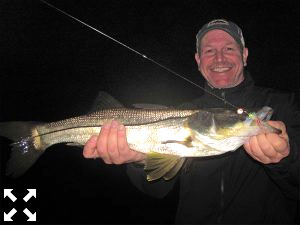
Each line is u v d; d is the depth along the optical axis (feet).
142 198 5.26
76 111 11.16
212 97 3.00
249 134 2.31
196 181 2.69
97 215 4.90
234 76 3.00
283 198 2.53
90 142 2.55
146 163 2.59
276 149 2.10
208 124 2.57
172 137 2.68
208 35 3.08
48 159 6.16
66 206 5.07
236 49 3.03
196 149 2.62
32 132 2.96
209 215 2.56
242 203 2.52
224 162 2.67
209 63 3.02
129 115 2.81
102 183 5.62
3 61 13.88
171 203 5.13
